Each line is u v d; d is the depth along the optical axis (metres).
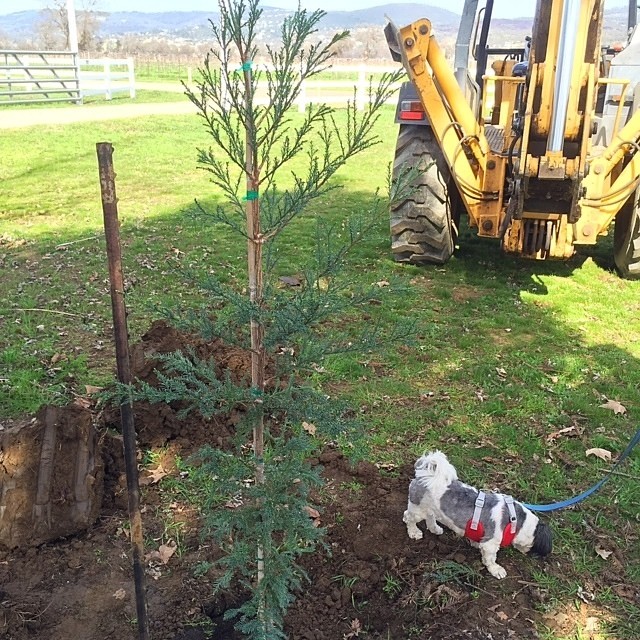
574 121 4.98
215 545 3.09
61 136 15.21
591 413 4.28
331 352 2.34
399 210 6.66
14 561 2.99
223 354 4.14
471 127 5.65
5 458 3.09
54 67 21.27
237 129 2.06
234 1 1.90
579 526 3.28
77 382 4.50
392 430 4.05
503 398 4.46
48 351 4.89
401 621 2.75
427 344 5.21
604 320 5.78
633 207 6.23
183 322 2.31
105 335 5.25
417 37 5.45
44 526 3.06
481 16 7.30
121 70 36.38
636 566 3.04
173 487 3.48
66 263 6.94
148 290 6.19
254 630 2.44
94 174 11.64
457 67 6.42
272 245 2.44
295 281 6.32
